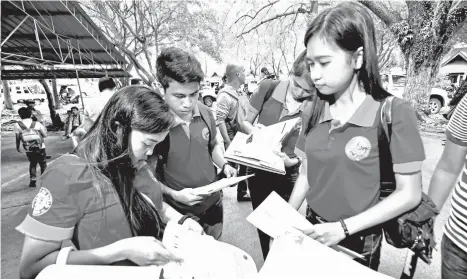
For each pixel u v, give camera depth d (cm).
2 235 327
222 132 381
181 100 147
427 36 896
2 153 831
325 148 109
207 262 94
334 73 94
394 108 95
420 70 955
